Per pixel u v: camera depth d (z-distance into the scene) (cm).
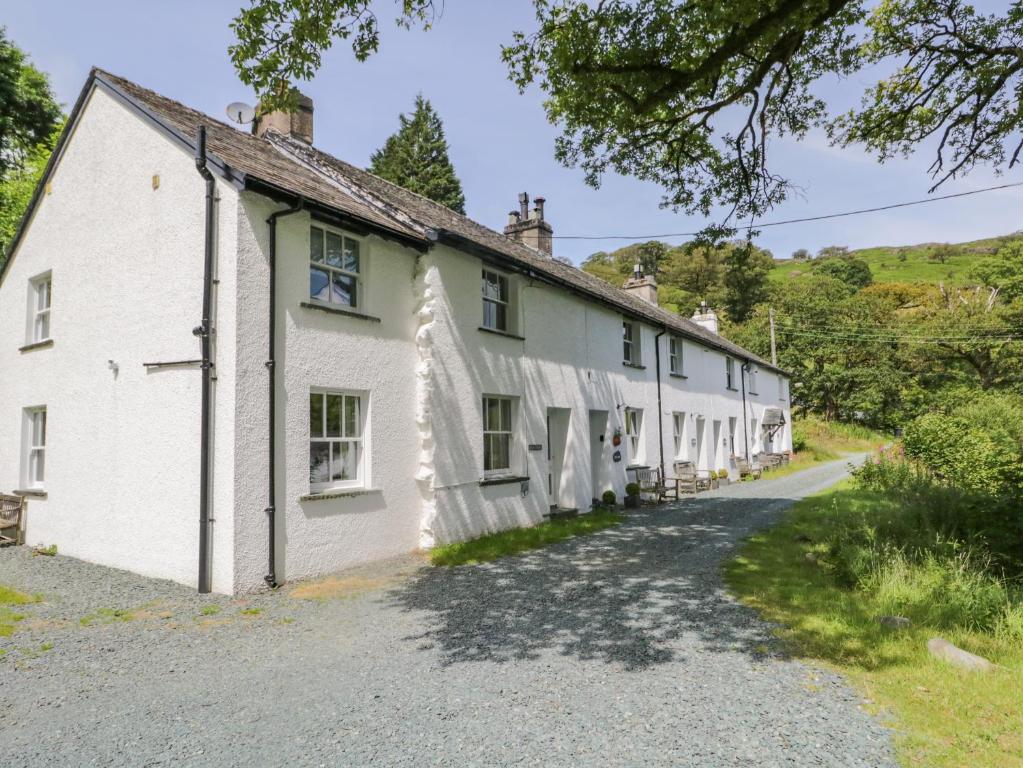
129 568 845
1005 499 866
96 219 962
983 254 10888
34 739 387
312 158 1179
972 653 500
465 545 1002
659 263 8450
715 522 1227
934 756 347
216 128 1033
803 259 13488
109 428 897
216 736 388
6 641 571
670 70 812
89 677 488
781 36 839
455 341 1084
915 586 657
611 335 1636
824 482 2042
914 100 1005
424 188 4003
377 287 962
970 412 2330
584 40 798
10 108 1919
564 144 1057
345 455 907
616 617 626
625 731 386
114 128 944
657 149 1069
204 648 554
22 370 1098
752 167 1005
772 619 602
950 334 4112
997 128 972
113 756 365
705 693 439
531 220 1989
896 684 441
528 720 403
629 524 1238
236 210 768
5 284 1166
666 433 1920
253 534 749
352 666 506
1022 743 358
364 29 704
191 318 795
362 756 361
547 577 802
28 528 1051
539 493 1291
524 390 1268
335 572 846
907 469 1549
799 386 4512
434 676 481
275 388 793
